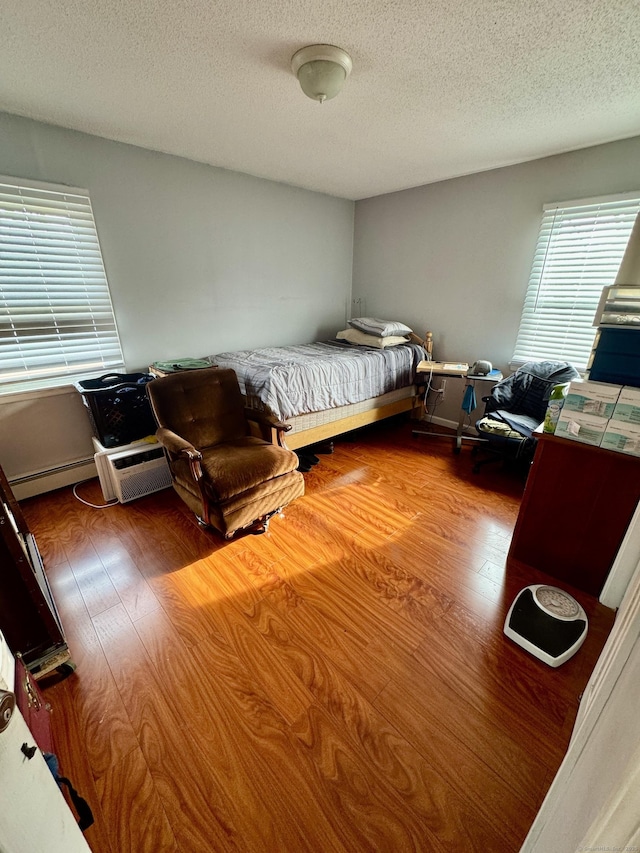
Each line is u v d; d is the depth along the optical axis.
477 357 3.33
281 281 3.52
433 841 0.90
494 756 1.07
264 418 2.29
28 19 1.26
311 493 2.48
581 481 1.56
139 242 2.58
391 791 0.99
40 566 1.57
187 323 2.97
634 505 1.46
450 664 1.33
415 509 2.29
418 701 1.21
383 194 3.63
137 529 2.09
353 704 1.20
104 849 0.89
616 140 2.30
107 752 1.08
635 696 0.40
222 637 1.43
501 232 2.94
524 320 2.97
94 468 2.64
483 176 2.94
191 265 2.88
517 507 2.31
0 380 2.21
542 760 1.06
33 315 2.26
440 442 3.34
